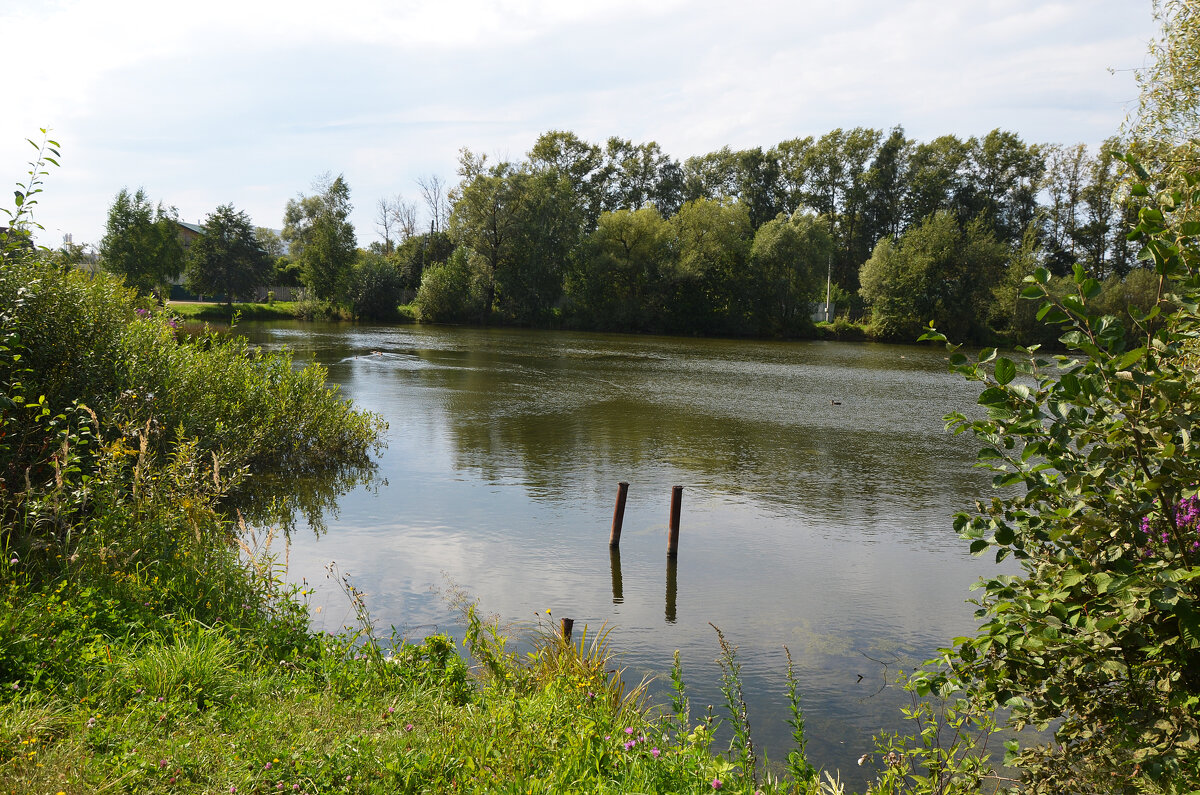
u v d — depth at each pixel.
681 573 9.86
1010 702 3.60
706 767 4.00
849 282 92.38
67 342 9.29
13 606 4.87
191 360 12.93
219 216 75.25
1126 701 3.45
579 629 7.96
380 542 10.54
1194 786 3.04
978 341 66.31
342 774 3.72
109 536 6.66
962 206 87.25
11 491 7.09
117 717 3.98
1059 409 3.32
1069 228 76.69
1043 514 3.53
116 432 9.35
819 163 89.88
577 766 3.92
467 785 3.69
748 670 7.23
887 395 30.33
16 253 8.55
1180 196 3.51
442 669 5.50
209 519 7.81
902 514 13.16
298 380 15.53
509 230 68.94
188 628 5.48
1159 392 3.05
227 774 3.60
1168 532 3.35
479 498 13.12
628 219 70.88
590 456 16.92
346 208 73.81
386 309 70.31
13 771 3.39
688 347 54.53
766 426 21.81
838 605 8.98
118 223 66.25
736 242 72.25
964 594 9.44
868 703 6.62
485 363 36.56
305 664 5.40
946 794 4.07
